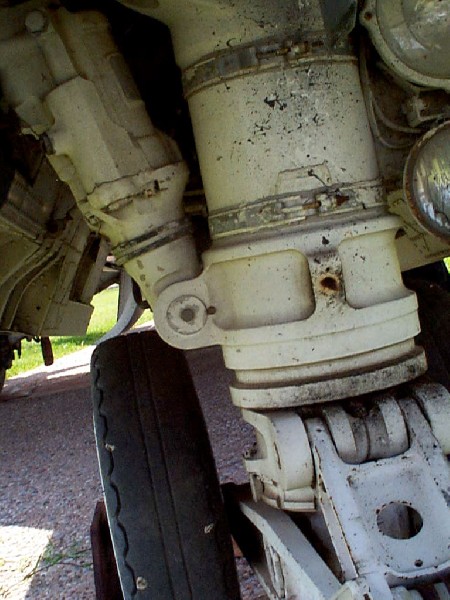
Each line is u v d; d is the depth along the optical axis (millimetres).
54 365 8898
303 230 1948
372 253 2006
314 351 1946
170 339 2080
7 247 3596
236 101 1997
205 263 2084
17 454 5289
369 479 1881
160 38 2680
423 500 1870
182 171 2256
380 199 2057
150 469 2223
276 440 1935
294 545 1934
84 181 2223
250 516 2217
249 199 1995
